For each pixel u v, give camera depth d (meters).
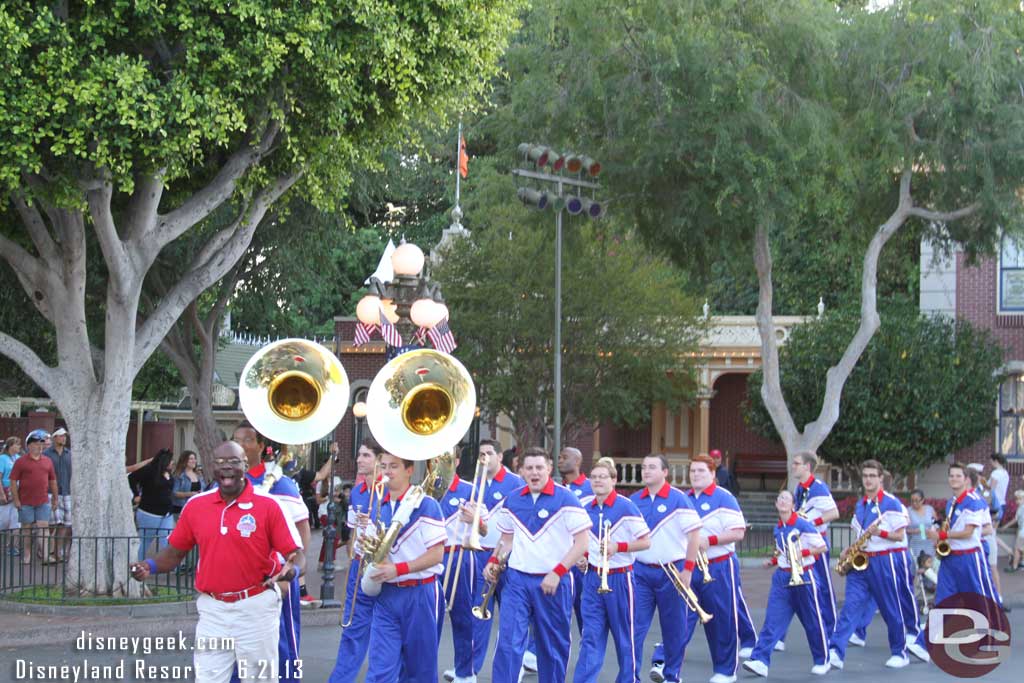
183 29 14.37
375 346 36.09
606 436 37.28
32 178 15.15
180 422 41.44
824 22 22.81
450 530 11.59
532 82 23.64
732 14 22.69
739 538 11.72
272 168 17.14
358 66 15.45
